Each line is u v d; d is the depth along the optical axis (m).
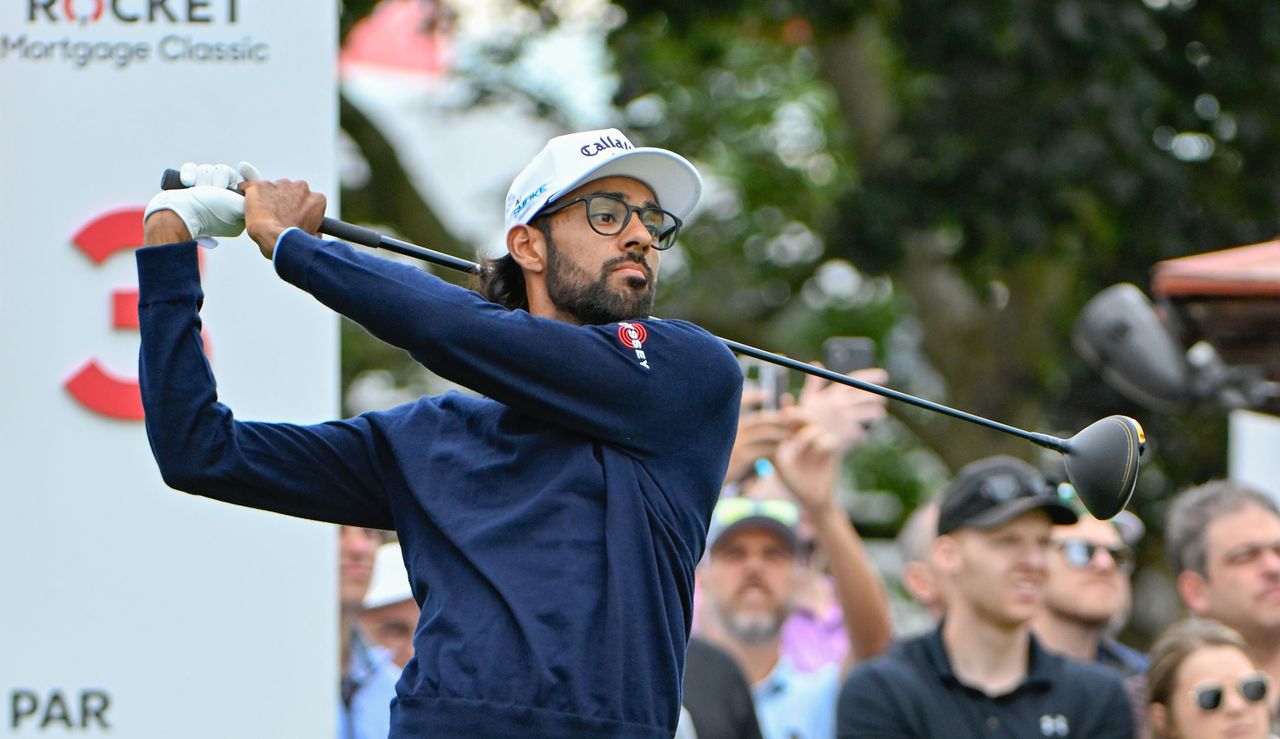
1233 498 19.41
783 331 56.00
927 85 42.22
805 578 23.59
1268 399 24.41
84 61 15.18
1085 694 17.45
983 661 17.33
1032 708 17.20
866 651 19.30
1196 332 24.55
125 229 15.14
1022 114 40.09
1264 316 23.98
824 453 18.69
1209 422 45.34
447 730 10.11
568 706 10.08
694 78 50.16
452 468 10.80
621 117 48.66
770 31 42.91
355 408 48.97
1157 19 41.50
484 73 48.19
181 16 15.25
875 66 46.00
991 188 40.38
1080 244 42.81
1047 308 46.81
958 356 47.56
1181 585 19.78
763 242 53.72
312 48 15.34
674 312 51.22
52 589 14.96
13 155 15.11
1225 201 43.00
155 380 10.85
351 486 11.30
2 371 15.01
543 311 11.15
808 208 54.00
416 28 43.78
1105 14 39.06
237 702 15.04
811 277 52.94
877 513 63.84
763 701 20.02
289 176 15.30
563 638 10.16
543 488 10.55
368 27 42.59
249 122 15.28
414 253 11.38
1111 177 39.44
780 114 55.19
